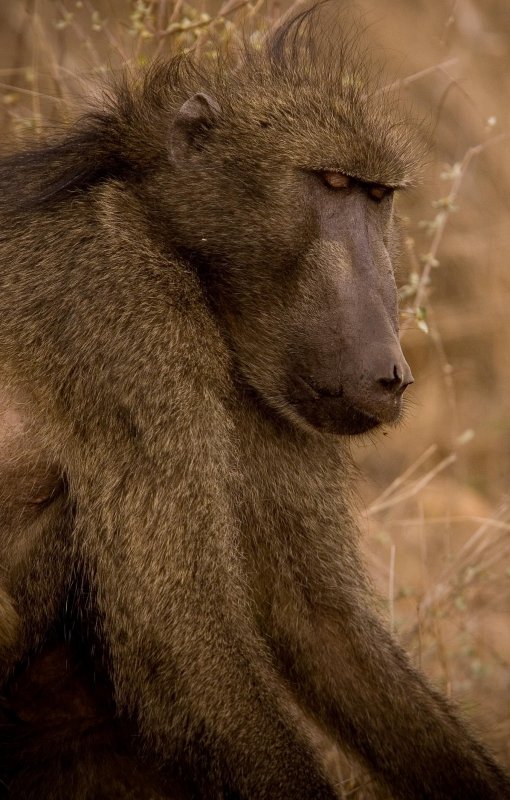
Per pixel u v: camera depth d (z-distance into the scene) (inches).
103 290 330.6
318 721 364.5
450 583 470.9
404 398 390.3
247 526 349.7
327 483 365.1
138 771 358.0
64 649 351.9
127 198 349.7
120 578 322.7
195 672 319.3
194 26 453.7
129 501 322.0
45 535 341.4
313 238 345.4
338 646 361.4
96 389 325.7
